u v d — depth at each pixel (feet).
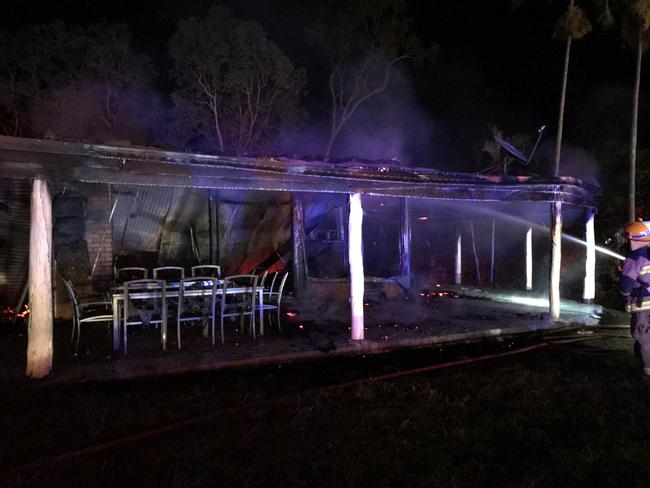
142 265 33.12
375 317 30.96
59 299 29.07
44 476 11.63
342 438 13.75
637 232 18.95
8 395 16.70
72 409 15.53
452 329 27.35
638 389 18.04
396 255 39.93
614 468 12.38
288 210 35.42
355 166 24.52
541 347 25.17
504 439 13.97
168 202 32.42
